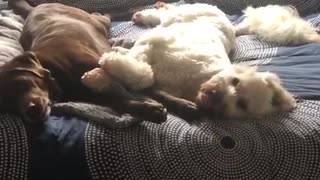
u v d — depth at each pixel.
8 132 1.18
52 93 1.30
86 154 1.18
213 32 1.57
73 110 1.25
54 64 1.36
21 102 1.19
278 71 1.55
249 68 1.36
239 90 1.29
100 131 1.21
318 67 1.58
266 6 1.99
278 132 1.28
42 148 1.18
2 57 1.44
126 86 1.34
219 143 1.24
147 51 1.42
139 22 1.87
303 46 1.71
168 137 1.23
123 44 1.63
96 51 1.46
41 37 1.48
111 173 1.19
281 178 1.24
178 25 1.60
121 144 1.20
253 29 1.83
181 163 1.21
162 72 1.41
